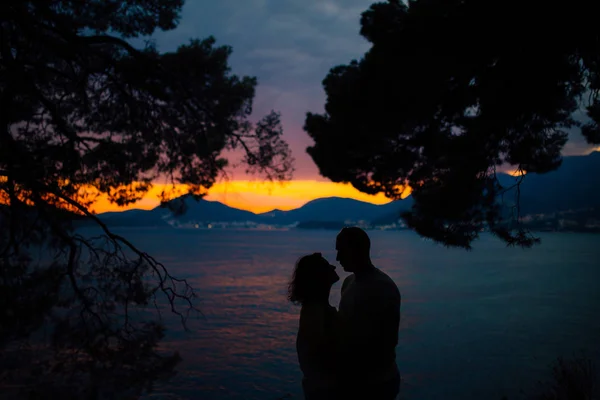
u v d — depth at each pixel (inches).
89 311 142.9
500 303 985.5
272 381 416.8
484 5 167.9
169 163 176.6
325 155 278.1
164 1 175.2
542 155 245.9
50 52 145.3
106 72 158.4
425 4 188.2
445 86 205.2
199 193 180.9
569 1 146.4
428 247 4990.2
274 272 1911.9
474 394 362.9
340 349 81.3
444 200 206.4
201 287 1338.6
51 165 143.9
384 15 215.0
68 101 168.2
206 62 163.9
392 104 214.5
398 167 262.5
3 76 126.3
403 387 387.5
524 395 348.2
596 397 246.4
